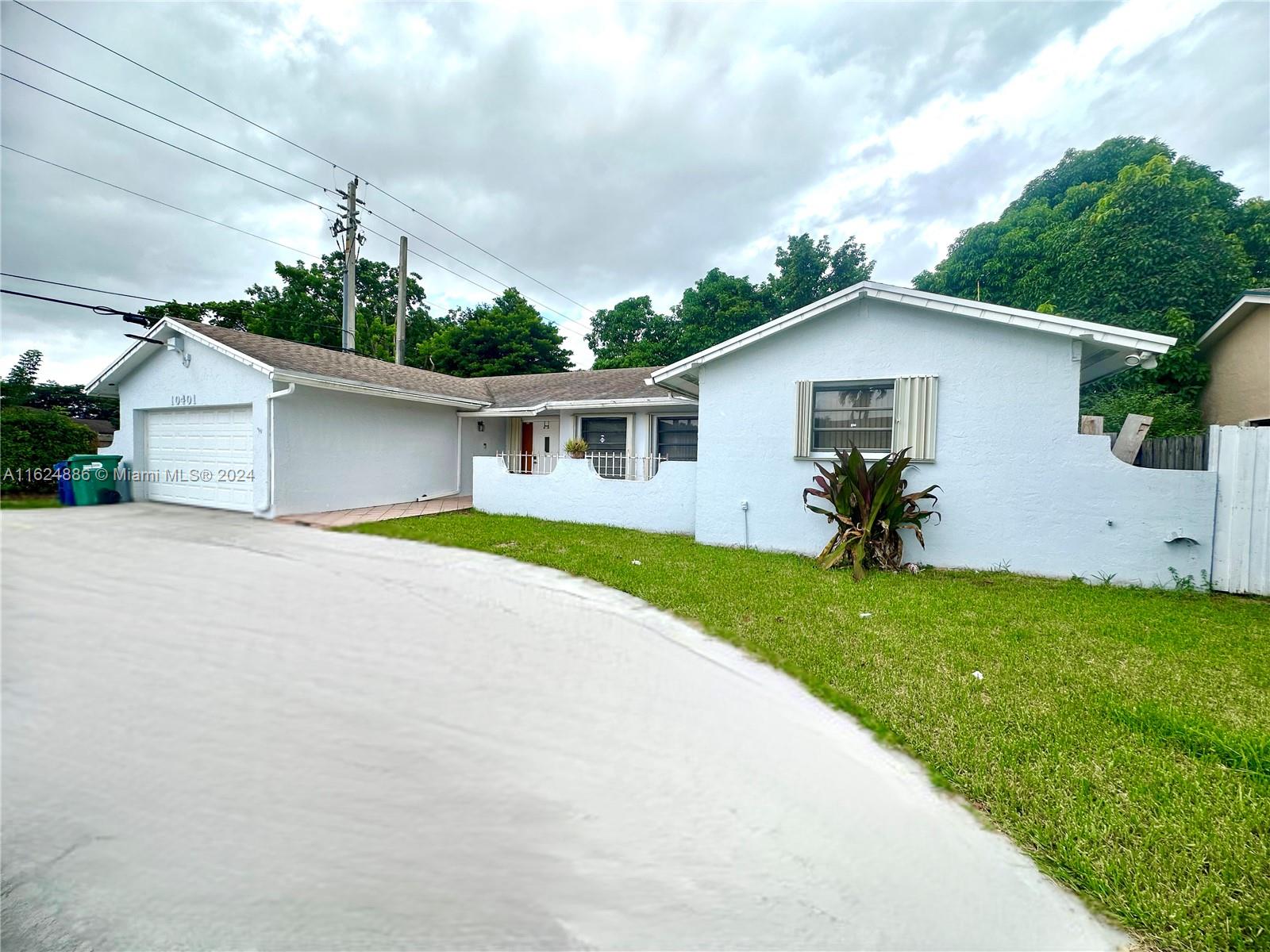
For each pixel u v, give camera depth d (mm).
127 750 2725
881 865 2025
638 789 2438
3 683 3383
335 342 30547
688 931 1765
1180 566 6258
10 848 2125
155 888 1956
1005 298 19234
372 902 1884
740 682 3514
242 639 4105
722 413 8727
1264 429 5930
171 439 11453
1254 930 1742
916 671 3744
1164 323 13586
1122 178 16281
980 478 7164
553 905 1865
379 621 4512
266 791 2416
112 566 6125
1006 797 2416
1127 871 1984
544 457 15383
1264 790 2447
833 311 7926
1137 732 2949
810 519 8188
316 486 10844
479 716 3057
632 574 6227
